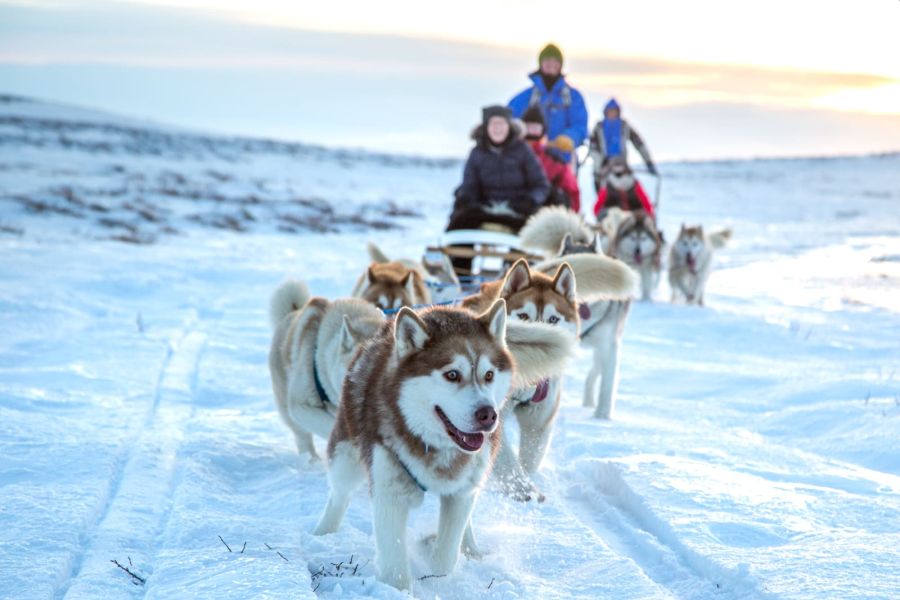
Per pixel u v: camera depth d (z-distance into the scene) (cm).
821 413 689
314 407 519
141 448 527
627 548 430
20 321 982
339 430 413
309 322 531
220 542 387
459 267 925
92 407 640
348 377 414
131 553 374
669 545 421
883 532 421
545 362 451
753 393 803
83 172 3672
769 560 379
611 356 698
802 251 2359
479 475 382
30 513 402
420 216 3191
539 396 524
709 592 366
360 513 459
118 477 482
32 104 7712
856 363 948
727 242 1611
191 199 3070
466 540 417
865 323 1259
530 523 457
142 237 2120
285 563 358
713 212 3678
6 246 1694
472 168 945
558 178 1092
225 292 1388
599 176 1587
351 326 483
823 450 616
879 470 570
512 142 935
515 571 391
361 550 397
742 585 363
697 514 442
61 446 513
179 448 545
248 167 4841
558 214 769
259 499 470
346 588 351
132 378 753
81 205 2591
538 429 538
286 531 408
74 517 402
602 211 1576
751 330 1154
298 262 1792
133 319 1084
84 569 354
